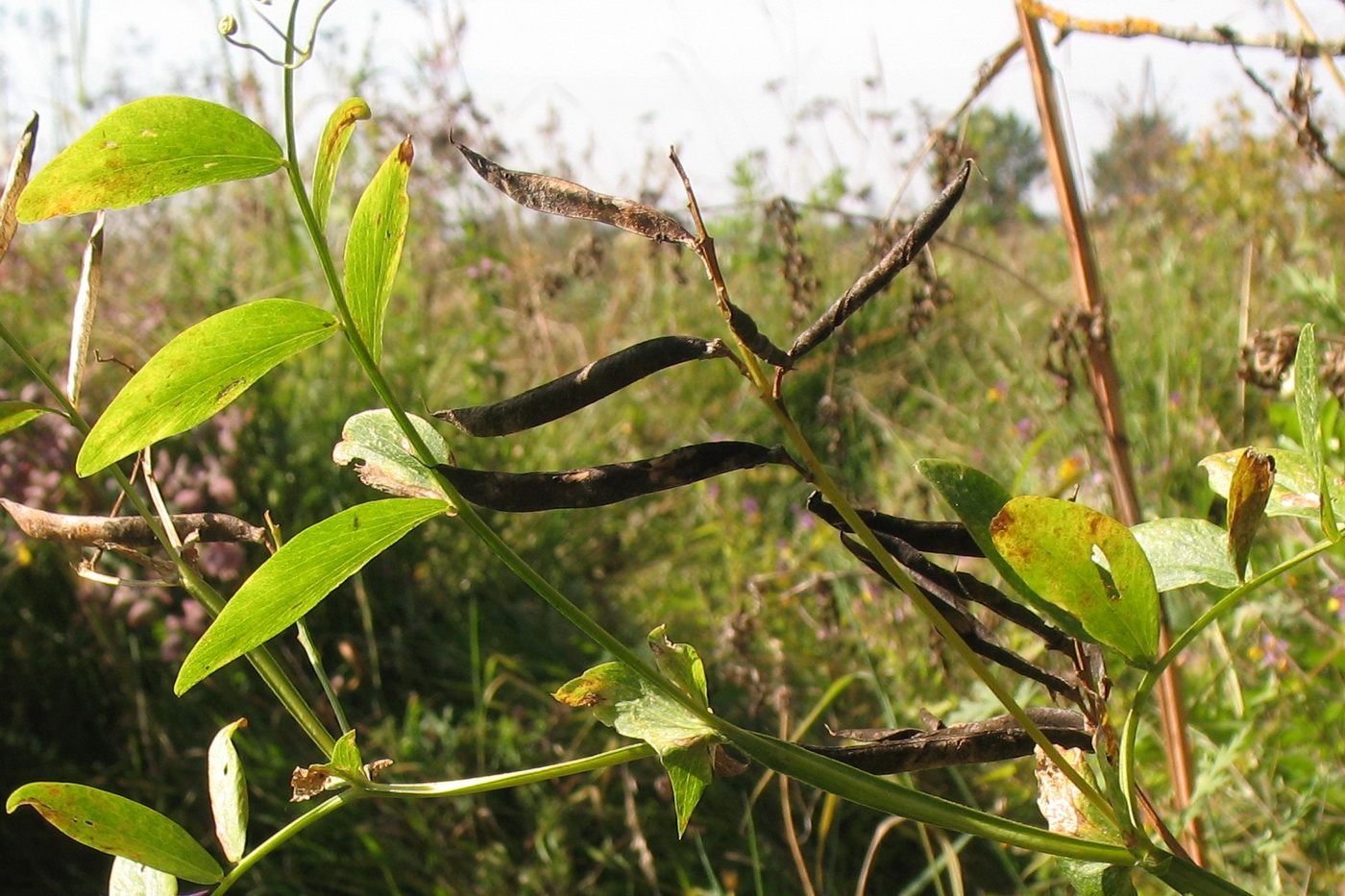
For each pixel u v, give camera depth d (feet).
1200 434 2.44
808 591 2.36
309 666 2.35
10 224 0.66
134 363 2.69
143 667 2.27
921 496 2.55
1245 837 1.69
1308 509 0.70
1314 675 1.78
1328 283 2.25
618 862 1.99
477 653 2.20
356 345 0.63
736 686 2.24
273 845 0.71
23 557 2.19
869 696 2.18
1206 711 1.88
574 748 2.14
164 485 2.28
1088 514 0.60
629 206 0.59
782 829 2.03
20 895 2.01
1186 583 0.69
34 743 2.09
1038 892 1.83
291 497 2.48
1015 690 1.91
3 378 2.61
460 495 0.64
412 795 0.71
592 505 0.62
